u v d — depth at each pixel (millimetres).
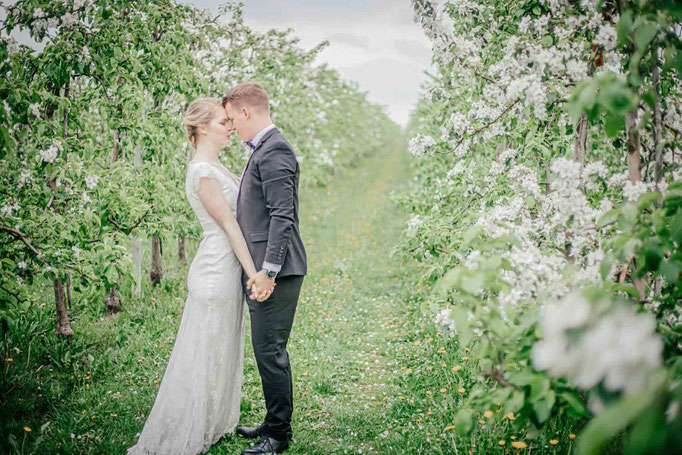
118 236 3443
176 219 5023
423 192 5785
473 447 2615
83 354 3678
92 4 3885
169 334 4438
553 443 2439
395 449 2789
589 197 2932
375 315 5637
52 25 3574
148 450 2699
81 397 3221
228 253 2785
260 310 2748
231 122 2863
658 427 1020
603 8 2498
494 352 1883
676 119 2412
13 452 2549
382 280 7090
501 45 3230
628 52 2320
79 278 3223
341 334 4902
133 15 4367
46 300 4824
